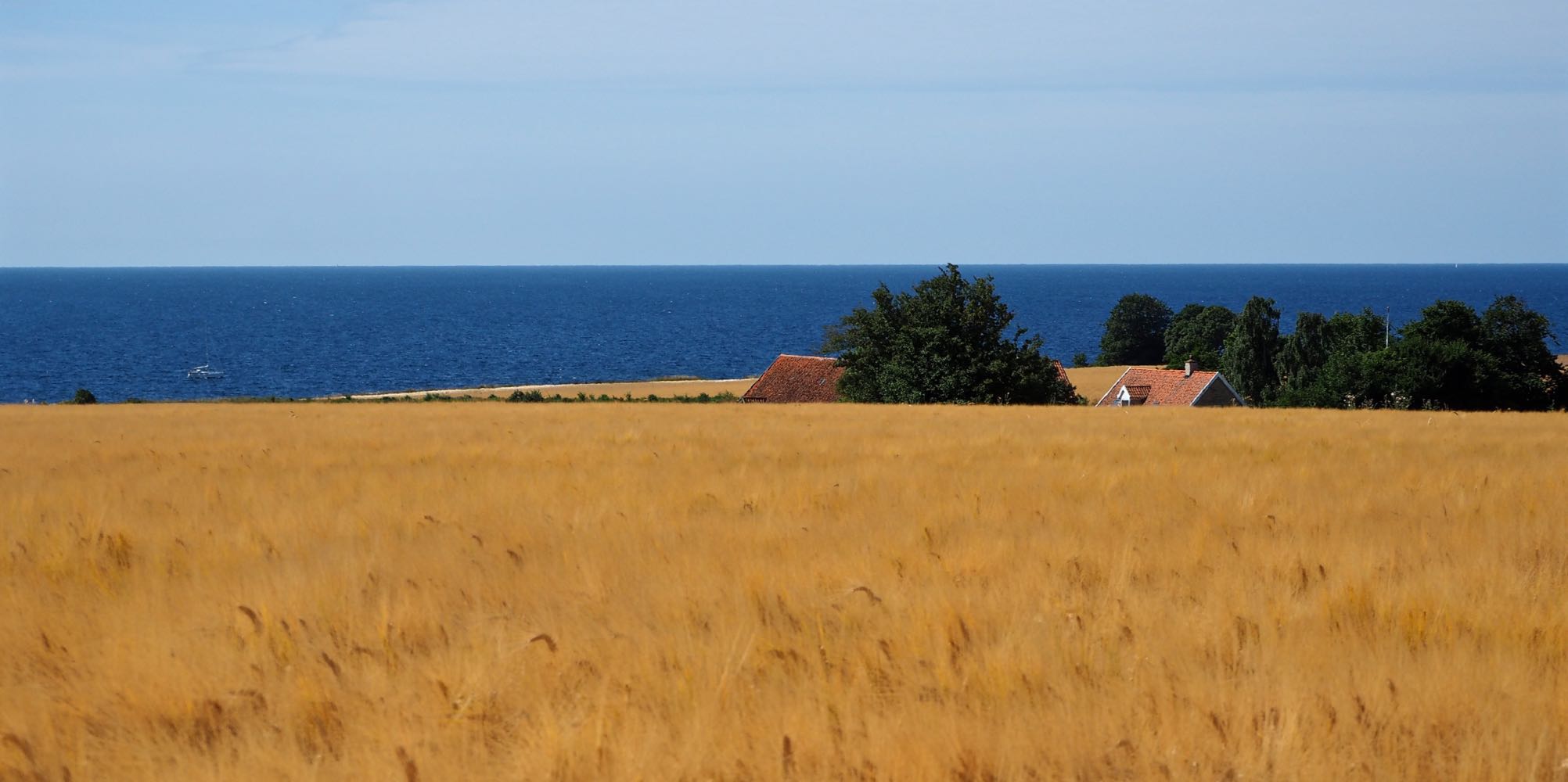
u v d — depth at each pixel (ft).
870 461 94.22
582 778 26.73
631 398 394.93
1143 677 32.63
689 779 26.91
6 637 38.01
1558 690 31.37
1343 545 50.70
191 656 35.19
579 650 35.35
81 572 48.60
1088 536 54.54
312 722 30.50
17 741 28.48
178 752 28.94
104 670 34.22
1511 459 93.81
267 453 108.17
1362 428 141.18
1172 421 160.15
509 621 38.24
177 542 54.80
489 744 29.17
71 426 160.86
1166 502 67.00
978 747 27.89
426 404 273.75
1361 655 34.45
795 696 31.30
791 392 384.68
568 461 97.30
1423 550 49.90
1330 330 518.78
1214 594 41.45
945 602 38.93
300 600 41.70
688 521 61.05
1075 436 126.31
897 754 27.30
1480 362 343.87
